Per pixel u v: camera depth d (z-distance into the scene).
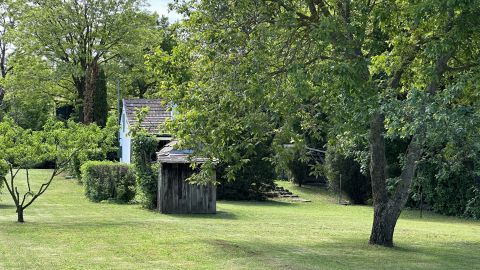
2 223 21.30
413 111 12.72
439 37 14.83
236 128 15.56
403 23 15.49
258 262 14.09
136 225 21.20
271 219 25.59
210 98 15.35
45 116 60.06
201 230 20.08
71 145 22.08
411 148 17.12
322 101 14.75
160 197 27.23
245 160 15.91
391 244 17.52
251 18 14.88
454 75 17.27
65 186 40.19
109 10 53.72
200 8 15.12
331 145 17.27
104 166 32.28
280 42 15.27
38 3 53.88
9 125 21.41
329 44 14.83
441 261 15.13
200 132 15.61
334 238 19.09
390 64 15.51
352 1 15.06
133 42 54.50
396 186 17.81
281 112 14.50
